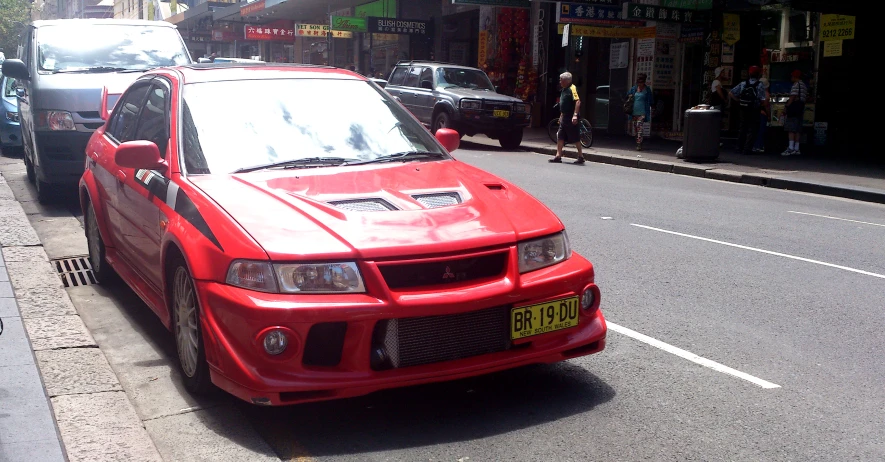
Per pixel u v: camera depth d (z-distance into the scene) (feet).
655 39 72.59
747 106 59.98
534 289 13.51
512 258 13.43
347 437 13.04
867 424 13.58
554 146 65.72
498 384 15.21
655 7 63.67
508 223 13.97
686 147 55.11
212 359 13.25
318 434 13.16
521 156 60.80
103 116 29.58
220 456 12.44
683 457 12.32
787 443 12.83
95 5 283.38
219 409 14.23
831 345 17.54
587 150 62.80
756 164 53.88
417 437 13.01
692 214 34.45
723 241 28.53
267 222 13.33
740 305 20.47
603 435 13.06
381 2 111.14
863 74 60.85
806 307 20.39
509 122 65.51
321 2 115.96
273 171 15.60
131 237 18.28
